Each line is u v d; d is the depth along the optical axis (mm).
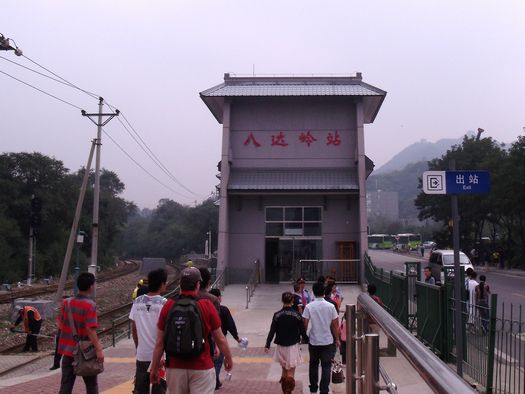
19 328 24000
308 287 27906
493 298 9195
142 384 7230
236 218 31344
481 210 55969
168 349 5426
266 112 31625
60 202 65688
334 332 9398
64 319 7477
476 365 10320
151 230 130750
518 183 43250
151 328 7246
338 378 10336
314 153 31391
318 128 31547
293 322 9328
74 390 10266
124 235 135875
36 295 38656
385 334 3367
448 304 12102
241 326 20109
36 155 64938
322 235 31094
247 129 31578
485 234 79750
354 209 31203
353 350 4664
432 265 31953
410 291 16141
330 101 31609
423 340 13727
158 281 7410
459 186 8625
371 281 25375
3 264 55312
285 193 30469
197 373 5488
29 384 11203
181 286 5773
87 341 7355
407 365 2713
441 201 59000
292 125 31578
